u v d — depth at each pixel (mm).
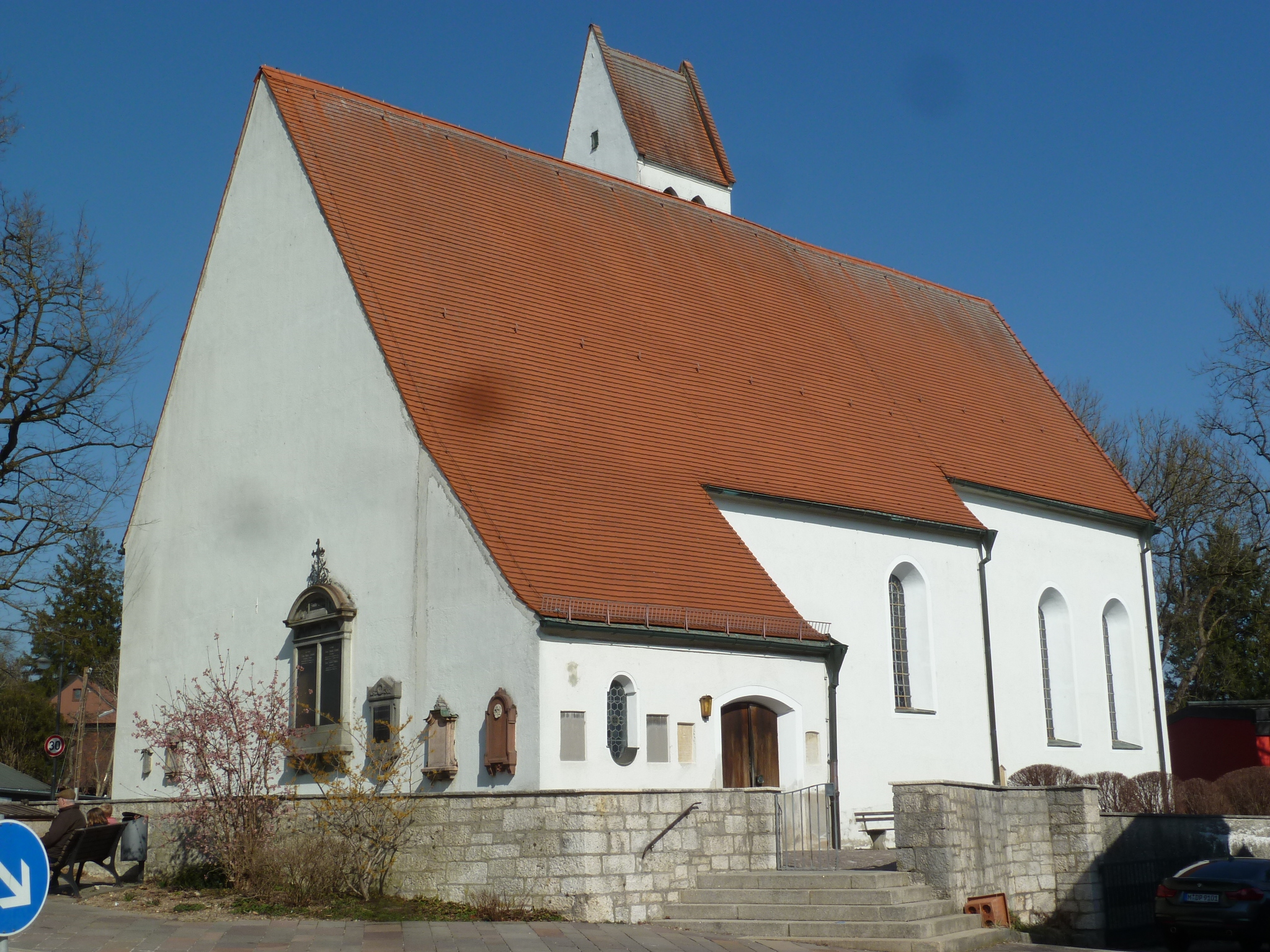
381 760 19469
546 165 29328
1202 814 24516
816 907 16422
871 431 28625
